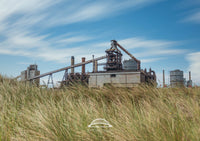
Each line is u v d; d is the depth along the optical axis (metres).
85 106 4.97
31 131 3.78
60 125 3.70
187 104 5.00
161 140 2.98
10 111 5.13
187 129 3.27
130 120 3.92
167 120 3.63
